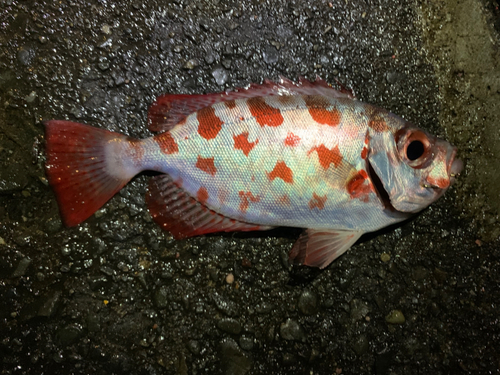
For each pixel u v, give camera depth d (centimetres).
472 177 27
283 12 26
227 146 21
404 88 27
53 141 21
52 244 23
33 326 22
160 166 22
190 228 23
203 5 25
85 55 24
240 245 24
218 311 24
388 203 22
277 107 21
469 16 28
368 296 25
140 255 24
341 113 21
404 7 27
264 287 24
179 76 25
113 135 21
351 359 24
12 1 23
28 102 23
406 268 26
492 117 27
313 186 21
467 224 27
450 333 26
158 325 23
